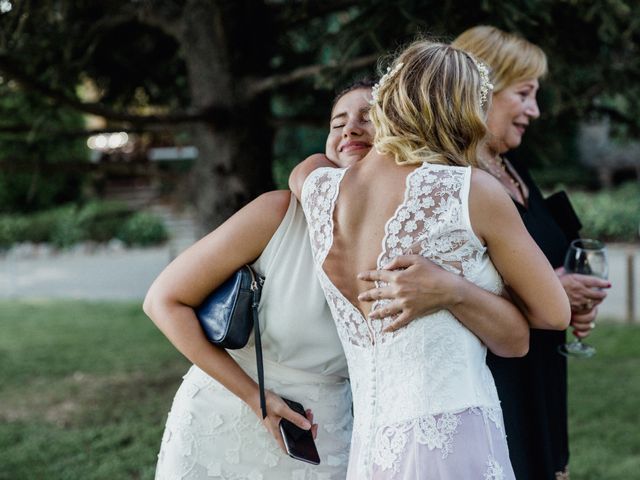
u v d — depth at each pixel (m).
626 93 3.67
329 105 4.71
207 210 4.13
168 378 5.79
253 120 4.07
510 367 2.02
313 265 1.76
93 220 5.39
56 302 9.89
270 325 1.79
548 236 2.28
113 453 4.14
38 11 3.26
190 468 1.83
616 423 4.56
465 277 1.54
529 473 2.05
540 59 2.35
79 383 5.71
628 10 2.97
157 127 4.15
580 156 18.36
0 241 15.23
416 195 1.52
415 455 1.50
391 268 1.51
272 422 1.76
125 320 8.45
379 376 1.58
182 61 4.91
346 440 1.89
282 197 1.78
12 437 4.43
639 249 13.50
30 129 4.12
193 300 1.78
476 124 1.57
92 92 5.42
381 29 3.06
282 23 3.96
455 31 3.00
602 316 8.22
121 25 4.42
